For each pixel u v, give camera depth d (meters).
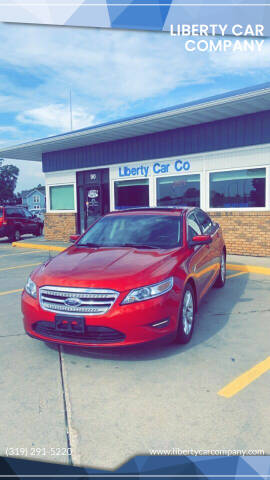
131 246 4.77
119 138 12.61
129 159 12.62
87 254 4.51
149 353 3.99
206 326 4.78
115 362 3.79
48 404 3.03
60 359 3.89
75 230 14.78
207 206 10.82
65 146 14.10
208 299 6.04
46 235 16.09
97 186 13.88
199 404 2.97
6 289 7.19
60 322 3.66
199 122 10.54
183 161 11.25
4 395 3.18
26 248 14.60
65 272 3.92
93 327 3.60
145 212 5.62
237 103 8.59
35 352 4.09
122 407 2.96
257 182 9.80
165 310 3.70
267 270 8.06
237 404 2.96
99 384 3.34
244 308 5.51
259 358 3.81
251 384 3.28
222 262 6.77
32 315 3.85
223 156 10.37
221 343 4.21
